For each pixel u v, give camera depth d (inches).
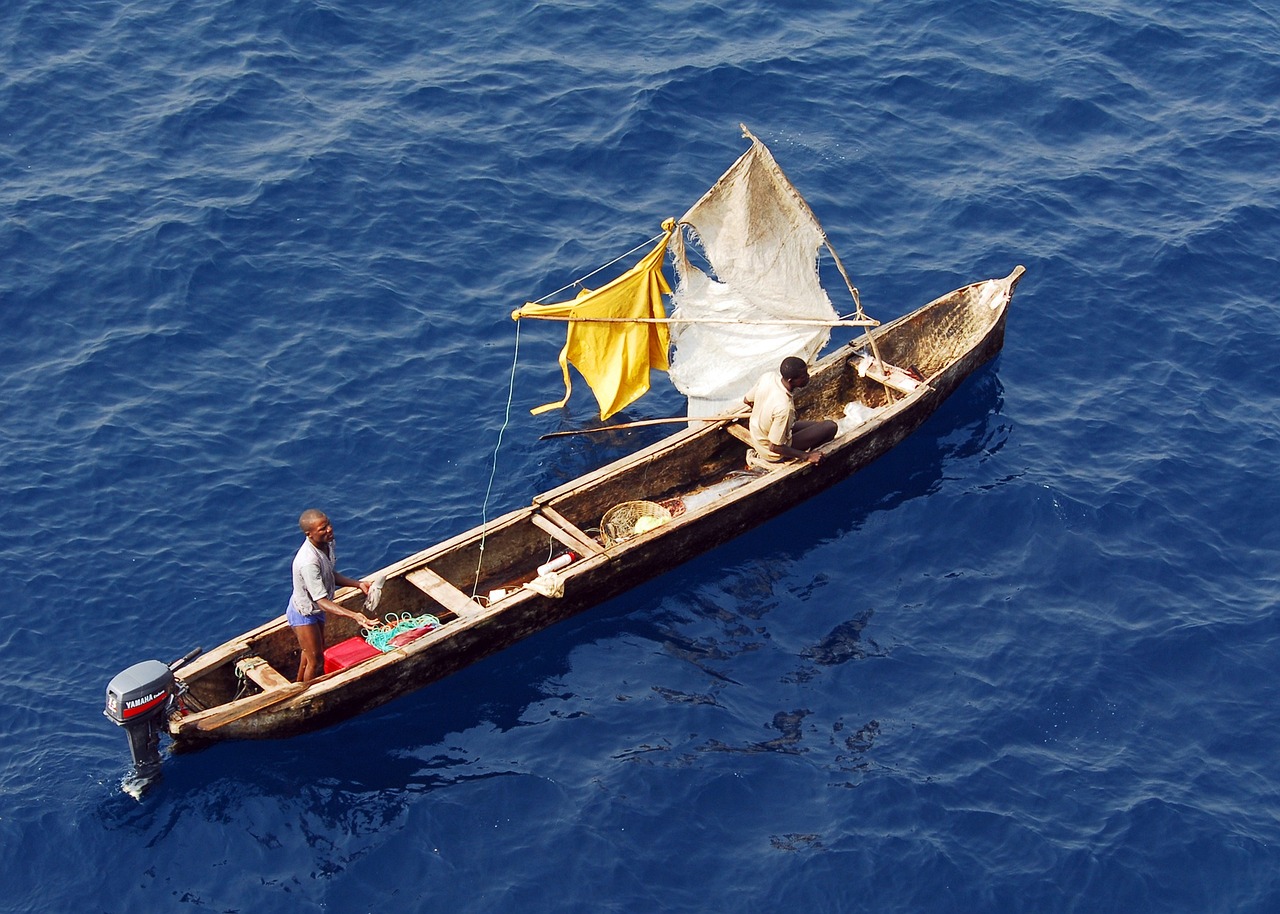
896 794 617.3
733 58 1078.4
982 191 978.7
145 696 589.6
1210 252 930.1
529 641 692.7
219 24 1088.8
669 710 658.8
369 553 730.8
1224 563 733.9
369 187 962.7
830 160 1002.1
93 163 967.6
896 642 693.3
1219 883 585.6
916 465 792.3
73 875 585.0
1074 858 592.1
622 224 951.0
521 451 796.6
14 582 705.0
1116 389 840.9
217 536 737.0
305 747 637.3
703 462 785.6
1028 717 653.9
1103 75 1072.8
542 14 1119.0
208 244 910.4
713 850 596.7
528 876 586.2
